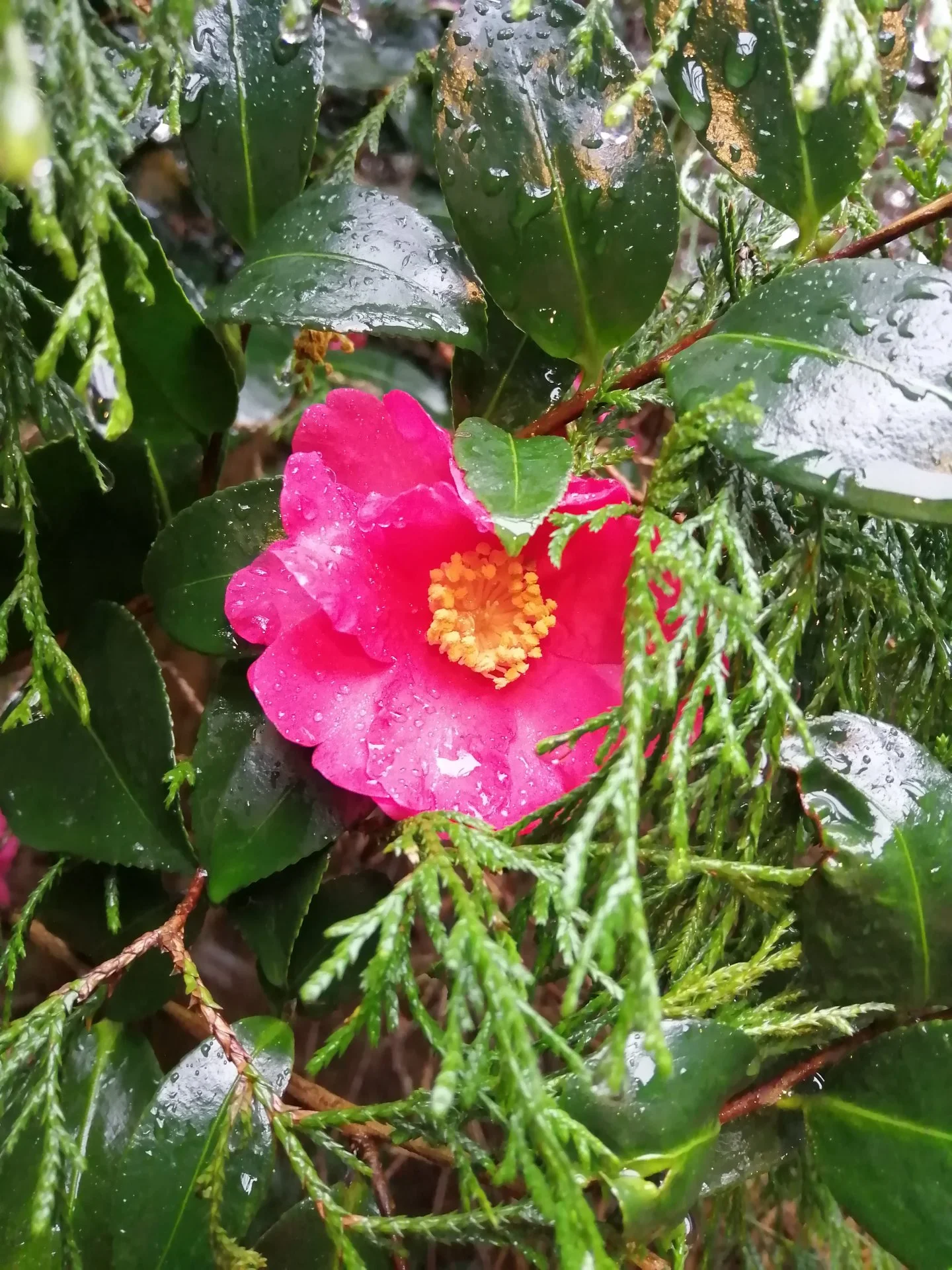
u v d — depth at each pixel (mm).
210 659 272
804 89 113
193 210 250
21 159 87
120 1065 175
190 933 182
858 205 192
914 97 276
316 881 168
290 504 151
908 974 148
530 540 168
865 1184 146
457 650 167
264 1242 165
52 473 172
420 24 268
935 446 128
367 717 158
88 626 175
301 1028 261
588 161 161
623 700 127
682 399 145
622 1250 142
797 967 163
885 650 184
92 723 172
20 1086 162
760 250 188
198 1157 149
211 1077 154
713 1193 151
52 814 169
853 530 170
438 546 168
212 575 176
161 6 121
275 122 189
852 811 146
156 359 175
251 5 186
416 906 130
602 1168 128
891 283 140
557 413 180
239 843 163
